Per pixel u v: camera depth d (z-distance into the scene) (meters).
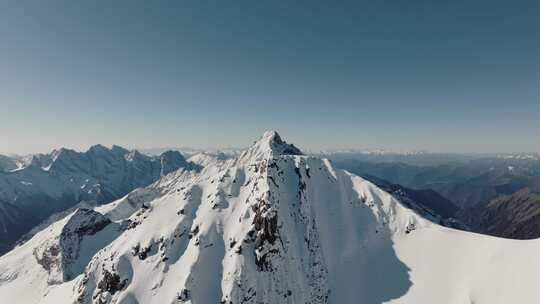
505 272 73.94
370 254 97.25
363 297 84.31
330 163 129.38
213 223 91.50
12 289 132.75
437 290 79.88
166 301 73.88
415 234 100.19
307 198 107.88
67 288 102.00
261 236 84.06
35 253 153.12
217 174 116.56
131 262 86.06
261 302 74.81
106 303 78.94
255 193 98.19
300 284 82.19
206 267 80.06
